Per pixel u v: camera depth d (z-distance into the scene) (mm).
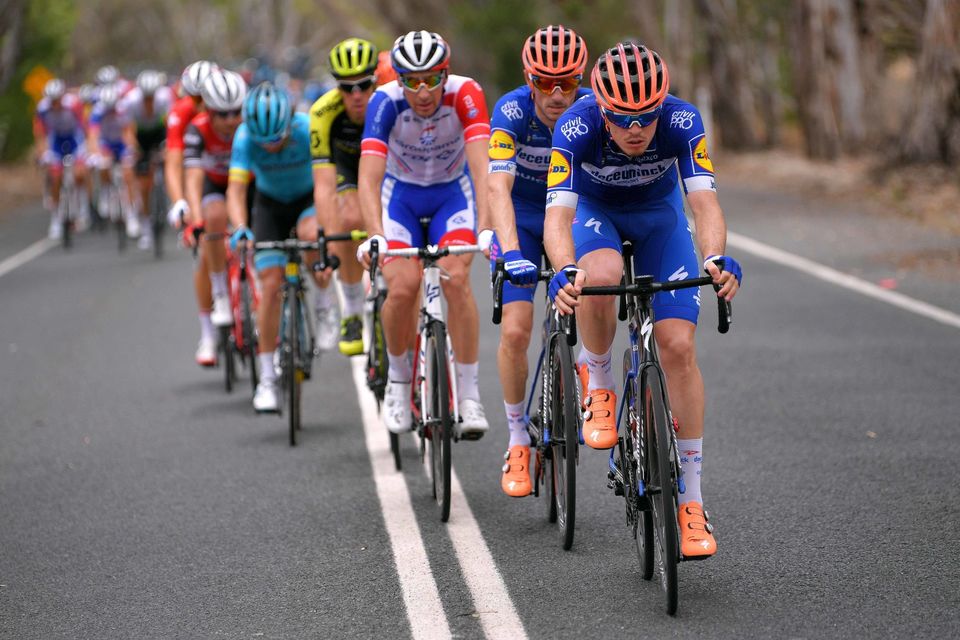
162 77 62094
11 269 53594
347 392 30188
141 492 22547
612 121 15734
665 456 15359
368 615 16094
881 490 20375
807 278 41625
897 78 116938
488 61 123312
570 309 15477
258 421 27703
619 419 17391
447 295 21062
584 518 19672
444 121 21516
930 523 18672
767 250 47906
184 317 40844
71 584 17969
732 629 15023
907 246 47000
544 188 19781
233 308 29828
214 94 27078
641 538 16859
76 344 37094
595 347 17594
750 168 81938
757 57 103938
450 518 20078
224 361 32062
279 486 22484
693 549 15969
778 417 25219
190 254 56188
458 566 17734
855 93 82625
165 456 24969
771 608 15648
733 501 20156
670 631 15039
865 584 16312
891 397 26344
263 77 107125
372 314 25031
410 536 19219
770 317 35656
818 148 82938
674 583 15312
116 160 63375
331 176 25125
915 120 66250
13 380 32656
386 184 22438
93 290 46844
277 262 26734
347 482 22516
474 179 21016
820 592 16109
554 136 16656
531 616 15719
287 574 17844
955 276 40719
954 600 15633
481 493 21422
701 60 107625
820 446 23062
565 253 16031
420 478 22594
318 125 25031
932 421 24391
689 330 16344
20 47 105625
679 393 16281
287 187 27562
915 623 14969
